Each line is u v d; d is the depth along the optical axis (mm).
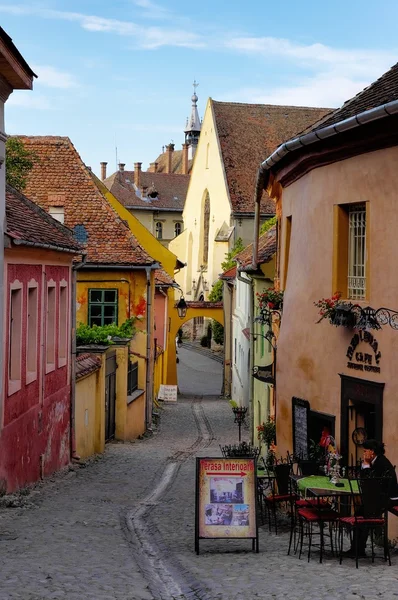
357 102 15109
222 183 72250
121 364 29719
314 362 15359
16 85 16094
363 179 13703
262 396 24234
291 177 16906
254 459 11789
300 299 16094
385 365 13008
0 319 15789
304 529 13344
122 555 11211
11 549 11289
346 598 8383
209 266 77062
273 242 24766
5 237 16047
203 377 62000
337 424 14445
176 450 28016
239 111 75562
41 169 34156
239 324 42906
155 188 117312
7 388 16516
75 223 32781
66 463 22609
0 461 16047
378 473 11008
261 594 8742
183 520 14930
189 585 9508
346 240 14648
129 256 32031
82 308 32375
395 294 12844
